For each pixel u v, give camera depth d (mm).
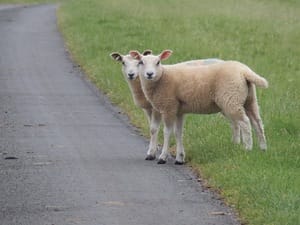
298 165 14906
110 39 38188
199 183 14430
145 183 14414
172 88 16328
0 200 13242
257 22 44594
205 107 16469
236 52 33781
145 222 11883
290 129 18609
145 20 45781
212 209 12617
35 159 16531
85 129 20188
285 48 36000
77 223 11844
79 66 32906
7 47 38719
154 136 16719
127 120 21672
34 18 54812
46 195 13523
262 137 16531
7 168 15688
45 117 21938
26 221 11984
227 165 14867
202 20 45312
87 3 61094
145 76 16156
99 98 25516
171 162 16375
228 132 18203
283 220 11406
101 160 16453
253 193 12859
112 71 29500
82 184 14312
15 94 26062
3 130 19984
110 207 12727
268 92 24266
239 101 16047
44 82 28750
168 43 36125
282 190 12820
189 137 18281
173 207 12727
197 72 16391
